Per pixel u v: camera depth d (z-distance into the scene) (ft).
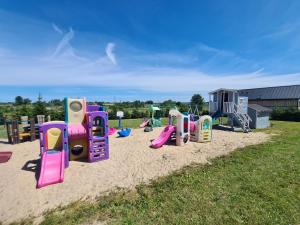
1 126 62.49
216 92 58.75
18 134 34.68
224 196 13.74
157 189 15.17
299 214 11.49
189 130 34.45
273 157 23.11
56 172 17.92
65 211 12.39
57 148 23.02
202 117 34.58
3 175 18.69
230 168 19.53
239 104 52.34
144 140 36.70
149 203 13.05
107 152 24.00
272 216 11.35
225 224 10.73
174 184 15.98
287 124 63.72
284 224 10.66
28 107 76.38
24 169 20.47
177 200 13.34
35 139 38.40
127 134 42.19
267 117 57.21
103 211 12.26
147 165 21.42
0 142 35.99
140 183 16.52
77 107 25.00
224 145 31.35
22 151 28.66
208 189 14.85
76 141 23.62
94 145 22.85
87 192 14.98
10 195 14.64
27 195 14.60
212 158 23.65
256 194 13.96
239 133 45.32
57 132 23.07
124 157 24.72
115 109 102.32
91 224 11.01
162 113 104.99
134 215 11.76
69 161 22.86
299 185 15.33
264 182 15.94
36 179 17.60
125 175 18.47
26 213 12.30
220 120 64.28
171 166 20.93
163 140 31.22
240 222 10.87
